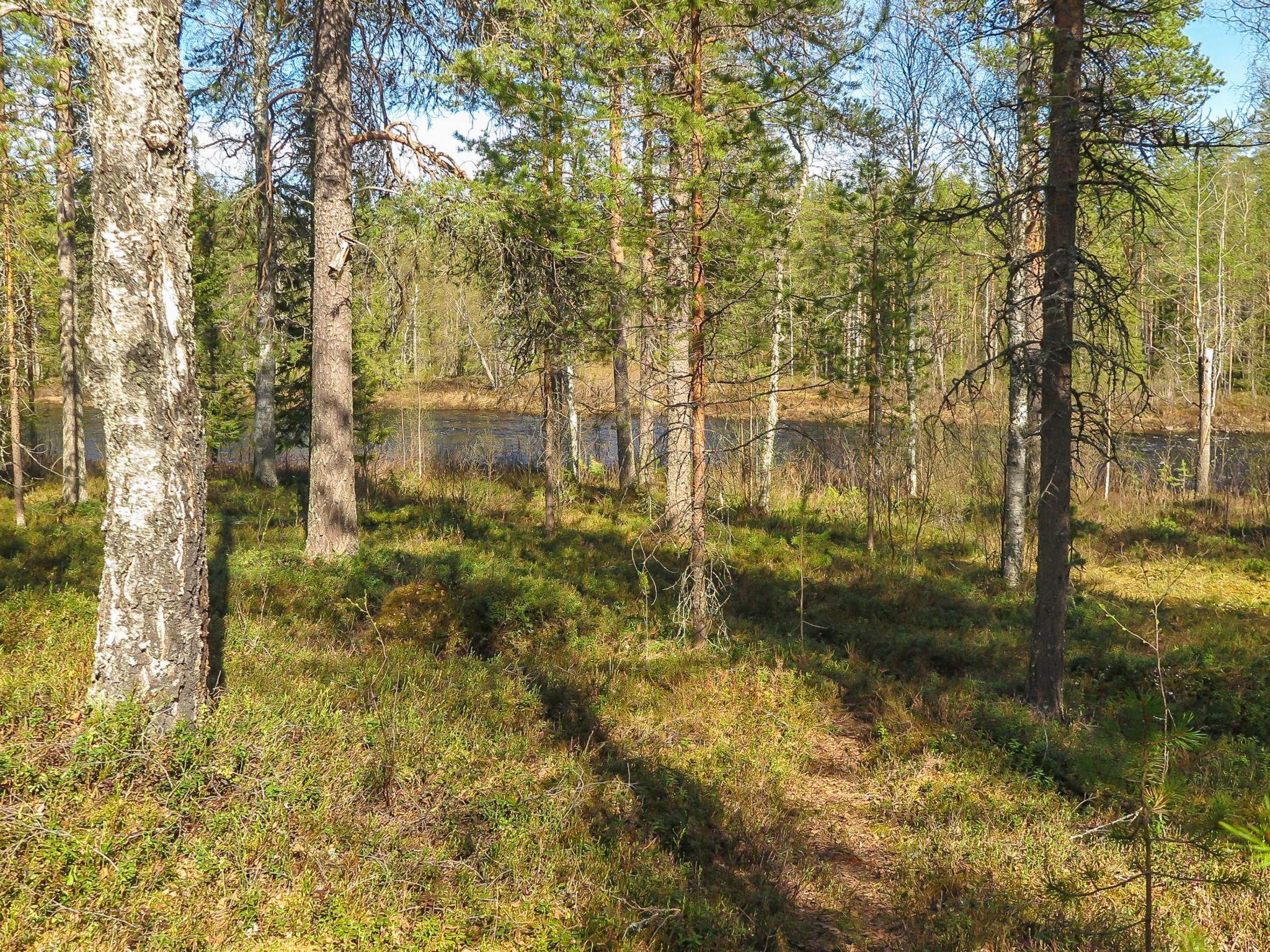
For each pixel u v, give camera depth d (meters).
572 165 9.81
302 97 13.48
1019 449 14.70
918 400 25.39
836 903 5.48
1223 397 42.38
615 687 8.52
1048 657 8.82
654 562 14.06
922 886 5.58
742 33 9.71
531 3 9.98
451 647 8.94
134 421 5.25
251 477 21.50
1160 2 9.41
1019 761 7.50
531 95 9.48
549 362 14.26
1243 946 4.65
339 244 11.62
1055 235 8.73
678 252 10.05
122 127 5.20
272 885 4.48
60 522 14.53
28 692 5.52
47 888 3.98
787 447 26.16
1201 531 20.25
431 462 24.34
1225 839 3.77
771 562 15.48
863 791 7.17
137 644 5.29
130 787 4.84
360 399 21.52
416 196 10.55
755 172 9.23
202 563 5.63
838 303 11.66
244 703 6.04
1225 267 30.42
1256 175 32.28
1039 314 13.87
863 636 11.52
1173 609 13.62
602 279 11.41
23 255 14.33
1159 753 3.74
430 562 12.09
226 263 17.00
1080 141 8.54
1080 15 8.61
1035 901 5.30
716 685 8.94
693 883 5.36
